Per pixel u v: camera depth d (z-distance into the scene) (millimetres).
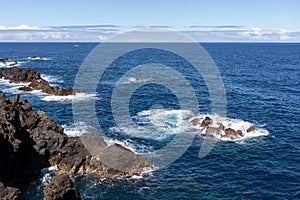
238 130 42844
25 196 27688
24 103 37375
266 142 40656
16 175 29562
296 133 44312
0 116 31344
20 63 134125
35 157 31875
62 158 32562
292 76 100188
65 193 24391
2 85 77875
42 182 29906
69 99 61531
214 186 29891
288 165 34594
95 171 31391
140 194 28125
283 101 63250
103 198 27484
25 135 32500
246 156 36438
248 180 31234
